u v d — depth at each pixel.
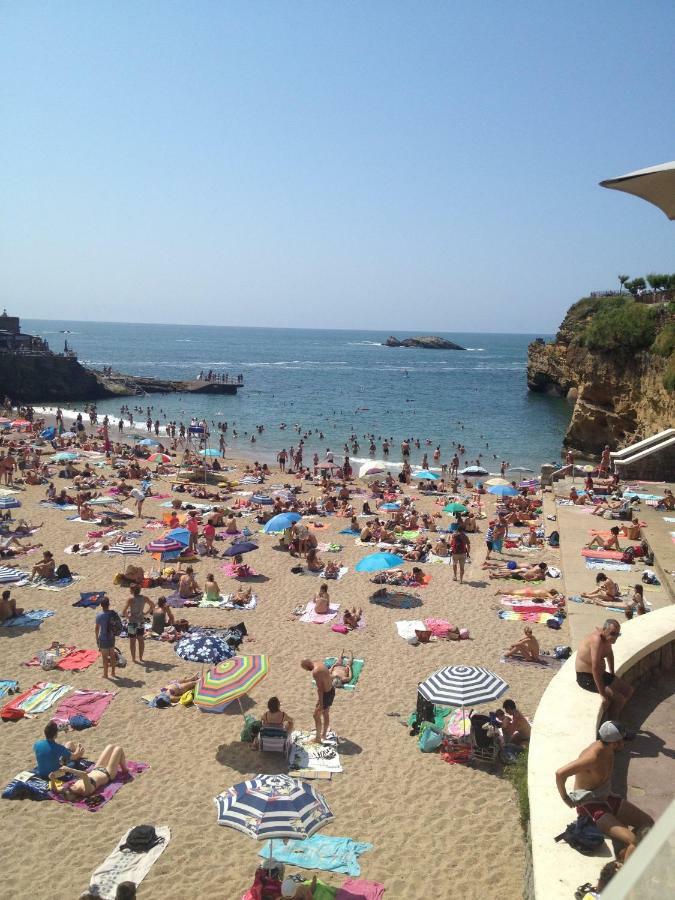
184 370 135.50
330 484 36.56
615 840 5.21
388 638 16.72
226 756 11.49
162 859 8.91
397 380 123.06
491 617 17.98
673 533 21.53
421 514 29.67
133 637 14.96
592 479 31.08
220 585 20.62
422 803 10.23
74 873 8.67
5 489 32.06
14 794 10.18
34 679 14.09
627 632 8.76
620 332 48.91
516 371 154.00
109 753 10.83
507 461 51.91
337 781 10.80
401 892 8.35
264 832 7.88
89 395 84.75
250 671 12.39
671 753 6.91
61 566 20.28
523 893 7.07
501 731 11.40
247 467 42.47
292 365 158.12
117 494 32.31
